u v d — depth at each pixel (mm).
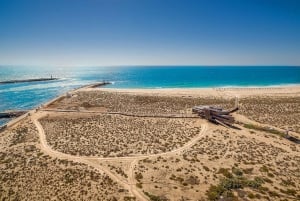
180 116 54875
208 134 43844
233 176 29219
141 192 25953
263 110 61344
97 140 41031
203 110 54312
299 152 36406
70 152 36094
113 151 36500
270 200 24500
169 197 25078
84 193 25609
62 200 24438
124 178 28734
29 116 56844
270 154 35500
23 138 42281
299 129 46844
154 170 30688
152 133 44500
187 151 36500
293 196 25219
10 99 90500
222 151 36438
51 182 27672
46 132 45281
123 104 72312
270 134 44250
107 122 51438
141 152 36156
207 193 25766
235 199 24516
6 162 32969
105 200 24516
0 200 24438
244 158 34125
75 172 29953
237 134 43844
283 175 29609
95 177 28797
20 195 25266
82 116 56281
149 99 78812
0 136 43812
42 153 35781
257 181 27953
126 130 46219
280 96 80312
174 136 42938
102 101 76688
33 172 29984
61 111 61344
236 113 59188
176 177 29016
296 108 62594
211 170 30750
